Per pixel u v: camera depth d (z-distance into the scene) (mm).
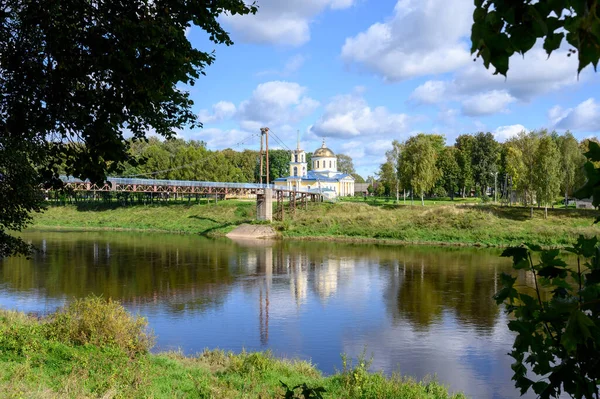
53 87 4973
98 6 4957
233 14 7266
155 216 84438
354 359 19562
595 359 2449
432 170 77375
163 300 29984
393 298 30766
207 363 16125
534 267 3107
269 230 69812
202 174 96250
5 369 11109
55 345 13578
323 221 71312
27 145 6359
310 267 42812
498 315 26359
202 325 24594
